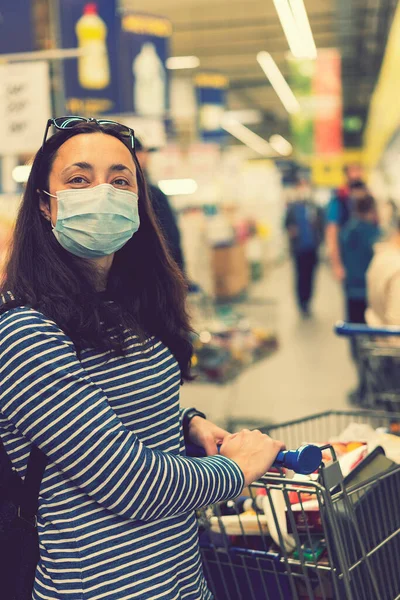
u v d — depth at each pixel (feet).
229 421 19.31
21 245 4.87
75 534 4.40
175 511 4.47
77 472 4.28
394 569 5.97
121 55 24.59
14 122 14.79
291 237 42.73
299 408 21.16
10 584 4.61
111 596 4.40
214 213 46.75
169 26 25.34
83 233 4.79
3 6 16.42
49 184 4.94
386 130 54.39
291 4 30.09
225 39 64.03
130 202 4.96
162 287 5.41
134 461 4.31
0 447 4.57
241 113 91.09
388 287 15.98
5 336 4.34
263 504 6.27
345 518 5.38
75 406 4.27
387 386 11.76
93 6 20.35
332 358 28.84
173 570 4.66
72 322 4.57
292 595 5.82
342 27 58.80
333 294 52.75
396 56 40.57
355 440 7.55
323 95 54.80
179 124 42.88
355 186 22.61
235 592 6.33
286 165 110.93
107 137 4.95
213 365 19.33
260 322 34.24
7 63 15.12
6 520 4.58
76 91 20.17
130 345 4.80
